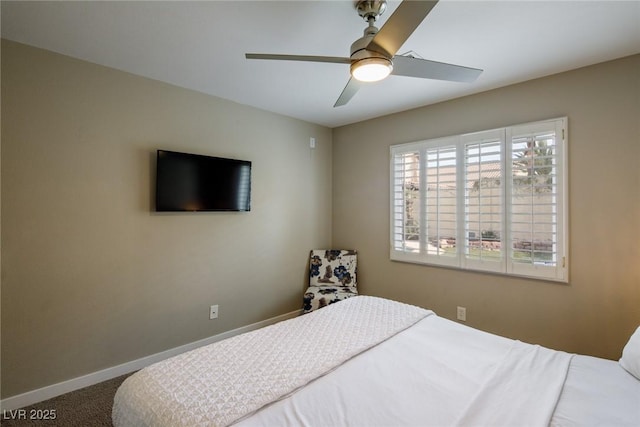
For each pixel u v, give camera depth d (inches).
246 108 123.3
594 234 87.1
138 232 96.2
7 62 74.8
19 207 76.7
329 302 125.6
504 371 52.3
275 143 133.9
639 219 81.0
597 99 86.4
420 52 80.7
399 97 113.3
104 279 89.9
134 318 95.7
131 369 95.0
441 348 62.1
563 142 91.1
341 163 154.1
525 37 73.7
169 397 45.5
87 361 87.3
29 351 78.5
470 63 86.5
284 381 49.9
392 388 48.9
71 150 83.8
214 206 111.1
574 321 90.6
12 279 76.0
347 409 44.1
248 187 121.4
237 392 46.8
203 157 108.0
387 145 135.3
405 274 129.0
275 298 135.2
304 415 42.8
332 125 153.4
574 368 53.5
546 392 46.4
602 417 41.1
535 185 95.9
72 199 84.1
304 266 146.7
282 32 72.6
